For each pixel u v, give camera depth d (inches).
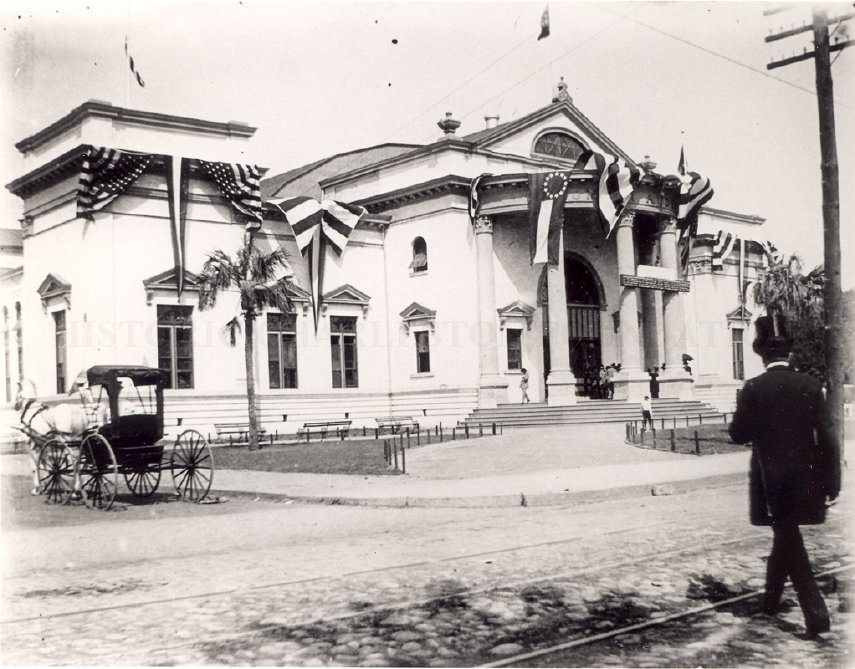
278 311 1486.2
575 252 1705.2
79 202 1247.5
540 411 1441.9
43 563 422.9
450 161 1537.9
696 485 692.7
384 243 1659.7
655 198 1599.4
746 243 1943.9
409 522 538.6
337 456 1008.2
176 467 709.9
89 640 283.7
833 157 709.9
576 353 1702.8
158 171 1339.8
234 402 1403.8
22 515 612.7
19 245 1534.2
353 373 1596.9
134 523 565.6
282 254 1285.7
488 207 1518.2
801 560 270.1
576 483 681.0
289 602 327.6
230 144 1428.4
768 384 272.8
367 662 255.0
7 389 1494.8
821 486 267.1
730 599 314.5
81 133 1299.2
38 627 300.4
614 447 1002.1
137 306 1307.8
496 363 1513.3
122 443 669.9
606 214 1491.1
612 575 357.4
